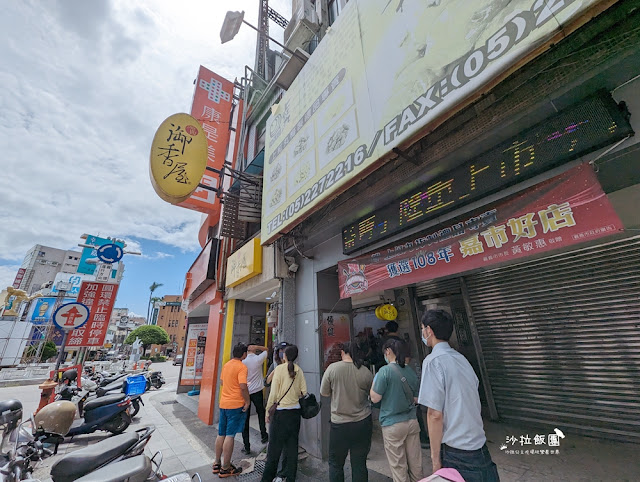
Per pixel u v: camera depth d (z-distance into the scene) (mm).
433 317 2008
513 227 2242
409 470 2402
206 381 6578
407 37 2752
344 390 2715
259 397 4570
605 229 1759
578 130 1979
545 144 2135
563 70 1947
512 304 4246
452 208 2672
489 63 1957
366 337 6695
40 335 25062
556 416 3684
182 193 4934
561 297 3791
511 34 1875
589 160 2002
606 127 1846
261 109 8266
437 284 5258
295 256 4992
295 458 3020
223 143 7434
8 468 2727
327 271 4535
